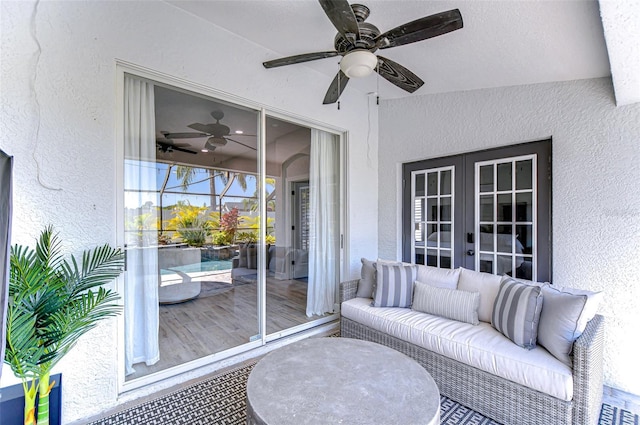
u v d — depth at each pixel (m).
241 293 3.20
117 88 2.07
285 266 3.24
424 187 3.62
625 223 2.21
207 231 3.29
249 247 3.08
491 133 2.96
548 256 2.67
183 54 2.29
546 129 2.60
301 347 1.89
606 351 2.28
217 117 2.87
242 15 2.31
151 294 2.45
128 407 1.98
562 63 2.25
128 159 2.22
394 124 3.80
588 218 2.37
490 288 2.35
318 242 3.55
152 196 2.43
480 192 3.15
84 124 1.89
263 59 2.78
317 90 3.27
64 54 1.81
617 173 2.24
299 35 2.55
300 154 3.32
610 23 1.34
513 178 2.91
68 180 1.83
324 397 1.36
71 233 1.84
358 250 3.75
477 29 2.10
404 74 2.21
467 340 1.98
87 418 1.87
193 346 2.74
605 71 2.23
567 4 1.70
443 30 1.68
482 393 1.87
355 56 1.83
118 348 2.07
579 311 1.67
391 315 2.47
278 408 1.28
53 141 1.78
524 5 1.79
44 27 1.75
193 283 3.40
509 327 1.94
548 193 2.68
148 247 2.41
